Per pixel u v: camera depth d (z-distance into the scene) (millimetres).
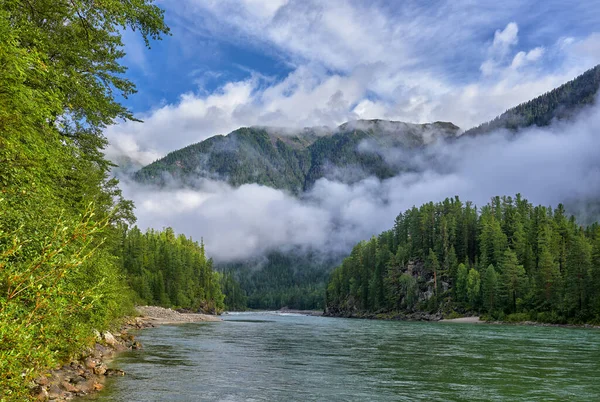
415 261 160500
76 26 17547
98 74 19438
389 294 157000
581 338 50625
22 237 7773
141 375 20859
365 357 30469
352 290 179625
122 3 15906
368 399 17281
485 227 146625
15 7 12727
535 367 26047
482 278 129250
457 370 24781
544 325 96562
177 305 142000
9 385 6043
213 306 166250
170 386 18547
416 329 69500
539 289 107438
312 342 41812
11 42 9672
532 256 130500
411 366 26219
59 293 6785
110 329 37219
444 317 129500
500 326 87125
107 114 19969
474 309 126375
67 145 14461
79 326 12023
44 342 7258
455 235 161375
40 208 9797
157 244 154750
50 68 12703
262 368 24516
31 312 6305
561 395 18219
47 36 15281
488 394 18375
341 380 21281
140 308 95125
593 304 92688
